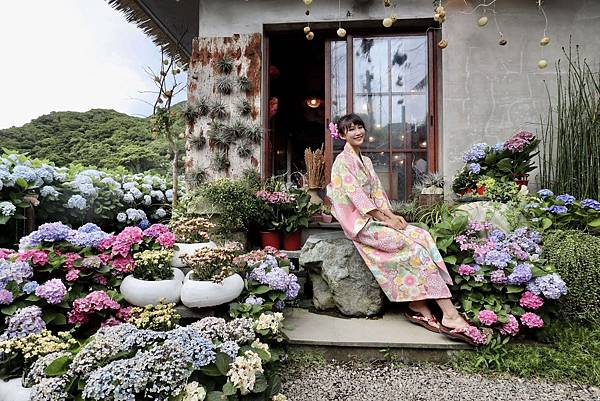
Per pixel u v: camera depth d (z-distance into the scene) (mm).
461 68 3412
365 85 3713
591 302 2105
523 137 2912
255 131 3496
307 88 6566
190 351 1328
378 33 3719
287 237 3139
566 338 2012
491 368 1896
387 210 2506
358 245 2391
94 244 2141
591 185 2904
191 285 2025
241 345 1628
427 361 1985
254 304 2061
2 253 2033
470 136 3381
